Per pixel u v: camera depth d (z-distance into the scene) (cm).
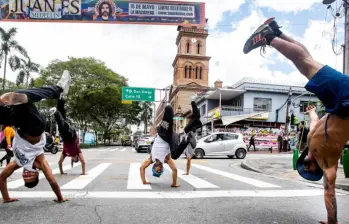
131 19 1384
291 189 678
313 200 560
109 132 5616
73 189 650
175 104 6241
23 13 1346
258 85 3359
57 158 1683
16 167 512
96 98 4034
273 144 3106
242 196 590
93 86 4022
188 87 5966
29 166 481
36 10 1351
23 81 4191
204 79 6128
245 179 848
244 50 451
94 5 1369
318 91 366
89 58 4178
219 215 449
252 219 430
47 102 3997
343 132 366
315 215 454
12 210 463
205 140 1883
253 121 3228
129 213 454
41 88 493
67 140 891
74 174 930
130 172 984
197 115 683
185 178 859
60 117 820
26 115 457
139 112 5356
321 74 363
